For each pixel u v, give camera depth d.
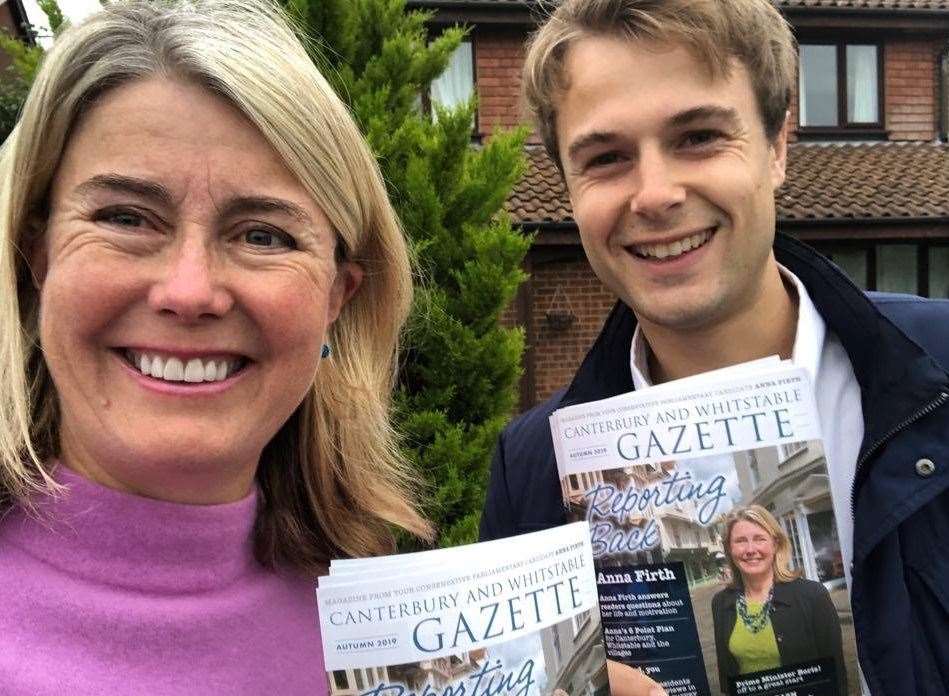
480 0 7.70
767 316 1.26
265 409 0.97
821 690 0.96
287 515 1.26
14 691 0.89
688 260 1.18
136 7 0.95
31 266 0.97
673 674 1.00
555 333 7.58
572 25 1.20
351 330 1.34
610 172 1.20
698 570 1.00
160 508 1.00
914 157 8.55
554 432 1.11
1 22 9.16
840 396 1.23
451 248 3.06
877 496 1.09
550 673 0.86
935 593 1.07
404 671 0.82
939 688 1.05
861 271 8.19
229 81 0.87
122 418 0.91
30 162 0.90
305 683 1.10
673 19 1.11
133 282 0.87
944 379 1.08
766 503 0.99
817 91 8.88
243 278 0.91
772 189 1.25
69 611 0.96
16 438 1.00
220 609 1.05
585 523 0.92
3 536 1.00
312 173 0.95
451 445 2.88
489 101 7.99
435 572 0.83
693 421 1.01
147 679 0.97
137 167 0.86
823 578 0.97
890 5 8.53
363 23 3.17
